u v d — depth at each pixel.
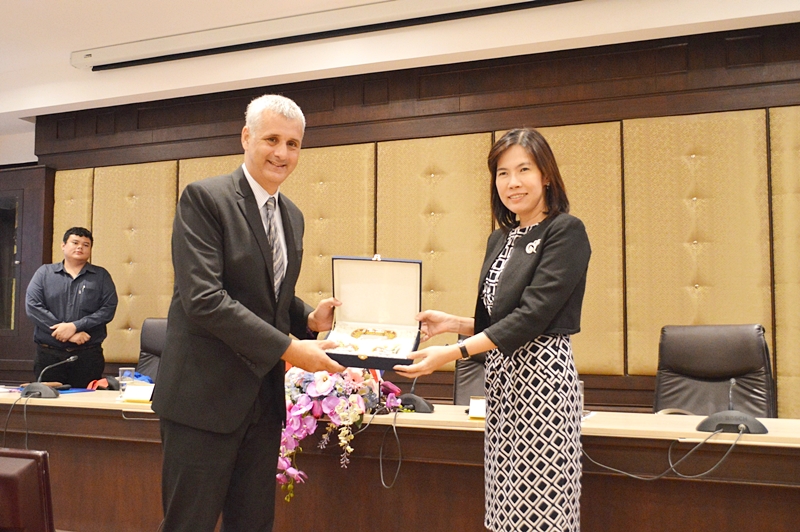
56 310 4.77
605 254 4.34
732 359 3.02
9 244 5.78
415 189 4.75
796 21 4.00
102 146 5.65
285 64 4.88
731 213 4.13
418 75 4.78
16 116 5.86
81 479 2.84
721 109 4.18
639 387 4.27
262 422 2.00
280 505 2.51
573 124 4.45
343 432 2.33
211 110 5.32
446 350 1.86
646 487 2.10
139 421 2.71
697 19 4.02
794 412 3.96
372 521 2.40
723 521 2.02
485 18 4.41
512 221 2.04
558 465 1.77
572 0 4.16
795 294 3.99
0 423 2.98
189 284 1.82
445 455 2.30
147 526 2.71
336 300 2.13
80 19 4.72
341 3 4.48
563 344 1.85
